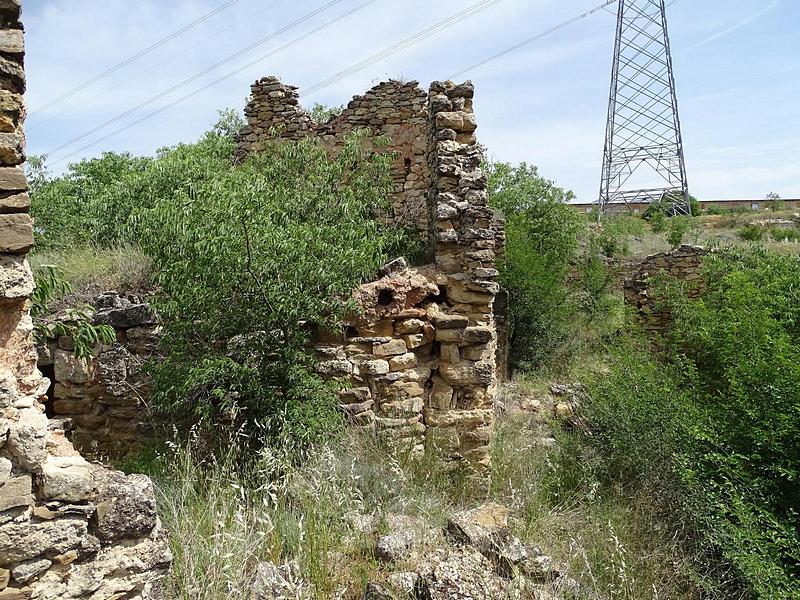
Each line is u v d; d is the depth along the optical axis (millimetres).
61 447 3074
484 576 4137
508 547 4676
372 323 6723
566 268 17438
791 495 5887
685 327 10234
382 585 3957
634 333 11891
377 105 11359
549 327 13898
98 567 2863
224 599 3590
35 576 2670
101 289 7363
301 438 5414
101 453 6488
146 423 6516
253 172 7445
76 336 5359
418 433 6824
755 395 6707
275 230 5445
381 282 6816
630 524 5969
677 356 9250
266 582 3627
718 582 5145
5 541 2586
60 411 6430
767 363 6801
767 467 5984
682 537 5887
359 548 4441
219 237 5184
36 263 8258
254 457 5316
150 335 6625
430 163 8953
